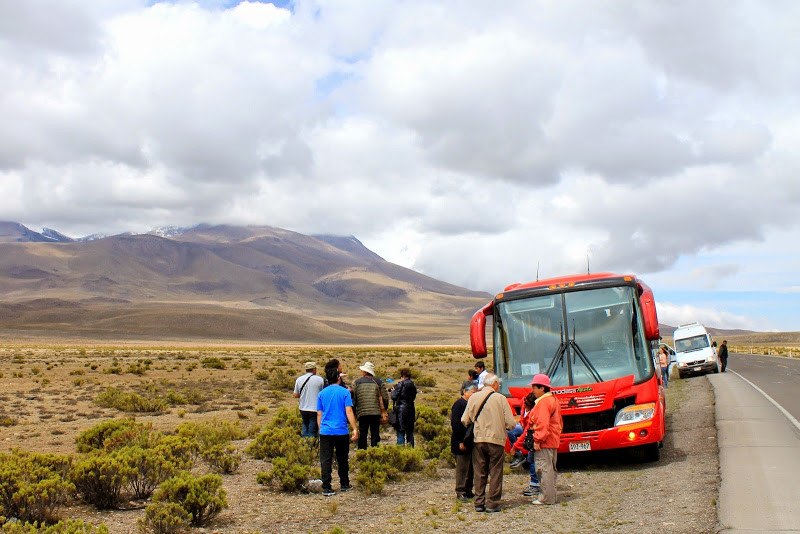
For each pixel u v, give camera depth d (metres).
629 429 12.23
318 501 11.10
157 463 11.52
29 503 9.70
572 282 13.71
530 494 10.78
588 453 13.92
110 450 14.14
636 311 13.28
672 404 23.80
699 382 34.53
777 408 19.94
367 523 9.54
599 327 13.23
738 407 20.67
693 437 15.38
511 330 13.70
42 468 10.64
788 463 11.31
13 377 41.75
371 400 14.29
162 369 53.47
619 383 12.52
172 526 9.06
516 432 12.80
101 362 64.56
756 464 11.39
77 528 8.45
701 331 43.16
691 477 10.81
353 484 12.46
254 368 59.34
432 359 83.62
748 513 8.30
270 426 17.69
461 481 10.72
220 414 25.11
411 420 15.32
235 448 16.47
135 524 9.59
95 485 10.53
